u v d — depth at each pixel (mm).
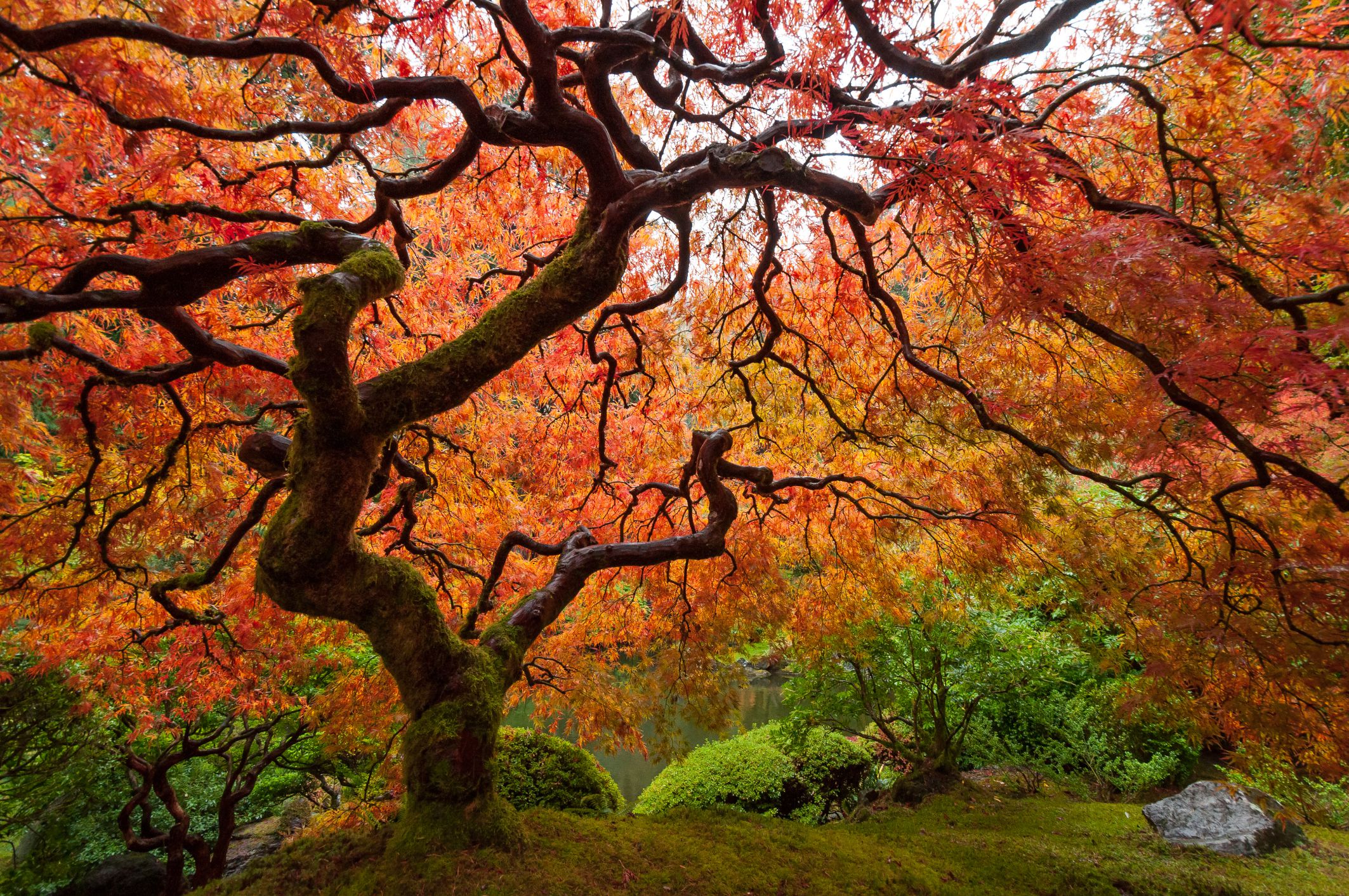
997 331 3027
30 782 4773
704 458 3191
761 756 6289
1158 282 1896
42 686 4602
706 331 4613
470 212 4129
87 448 3150
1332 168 2359
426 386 2164
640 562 3094
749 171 2121
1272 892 3344
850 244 4145
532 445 4527
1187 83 2361
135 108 2150
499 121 2271
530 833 2539
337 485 2035
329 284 1915
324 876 2246
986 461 3742
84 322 3039
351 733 3908
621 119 2779
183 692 4309
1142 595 2969
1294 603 2227
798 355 4559
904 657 5828
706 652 3809
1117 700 4863
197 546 3947
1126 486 3125
